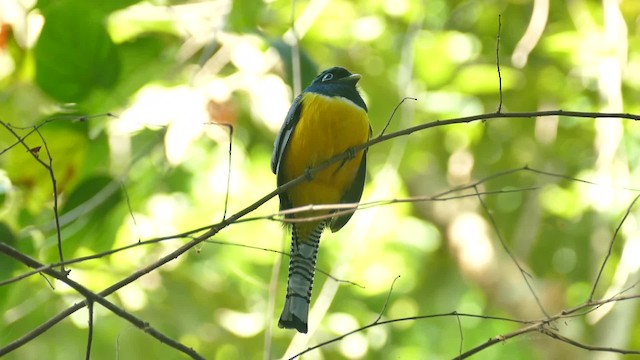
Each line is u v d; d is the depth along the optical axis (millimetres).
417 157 15930
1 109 10328
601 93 13250
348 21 14805
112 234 10344
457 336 16891
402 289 16828
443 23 15555
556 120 15195
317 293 15977
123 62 11148
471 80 14625
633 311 13719
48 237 9891
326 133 8688
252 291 15281
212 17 12828
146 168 12562
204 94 11188
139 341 13516
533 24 11797
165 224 14641
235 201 15656
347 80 9023
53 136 9219
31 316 12844
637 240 11508
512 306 15906
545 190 15898
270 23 13578
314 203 9031
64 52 9609
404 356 16562
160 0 12820
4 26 10383
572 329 15094
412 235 17062
